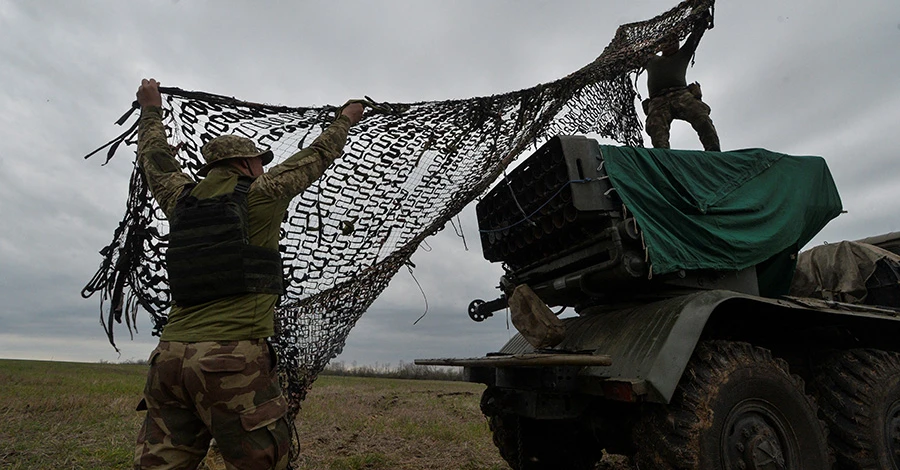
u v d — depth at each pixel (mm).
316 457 5316
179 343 2105
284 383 3004
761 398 3451
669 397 3096
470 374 4754
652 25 6070
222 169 2428
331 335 3180
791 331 4625
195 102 2668
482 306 5125
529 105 3789
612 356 3641
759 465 3205
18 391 9625
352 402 9625
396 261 3385
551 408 3770
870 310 4340
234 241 2182
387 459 5316
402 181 3193
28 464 4719
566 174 3711
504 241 4746
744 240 4152
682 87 5906
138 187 2645
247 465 2068
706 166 4316
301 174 2387
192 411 2178
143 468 2094
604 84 4820
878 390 4027
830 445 4113
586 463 4855
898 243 5988
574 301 4707
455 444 6098
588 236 3885
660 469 3172
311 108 2822
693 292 3938
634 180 3832
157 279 2664
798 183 4770
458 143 3408
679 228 3893
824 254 5652
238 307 2170
